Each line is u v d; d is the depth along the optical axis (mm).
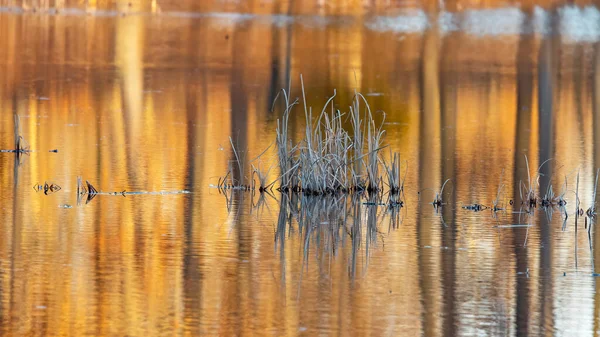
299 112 60438
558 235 30844
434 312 22812
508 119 59312
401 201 35688
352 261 27328
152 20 126375
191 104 61938
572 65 91438
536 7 127375
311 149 37219
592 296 24219
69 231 29984
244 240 29547
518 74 83688
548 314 22781
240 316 22328
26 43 96438
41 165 41031
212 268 26297
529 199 35969
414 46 105125
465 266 26953
